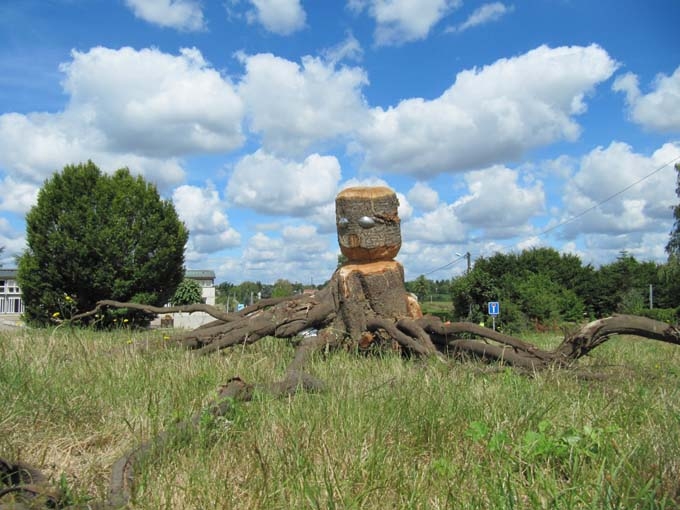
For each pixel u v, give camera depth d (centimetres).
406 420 486
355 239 1053
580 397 601
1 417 481
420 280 6438
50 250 2238
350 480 375
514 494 359
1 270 6122
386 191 1083
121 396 575
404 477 384
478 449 447
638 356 1009
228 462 411
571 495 346
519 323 2761
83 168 2345
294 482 366
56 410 514
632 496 351
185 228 2503
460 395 560
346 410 493
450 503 350
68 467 419
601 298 4981
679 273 3491
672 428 470
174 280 2462
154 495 357
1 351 756
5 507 324
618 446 425
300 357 805
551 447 414
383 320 964
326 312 1007
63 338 898
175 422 469
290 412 500
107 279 2238
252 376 693
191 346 930
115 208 2270
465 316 3141
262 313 982
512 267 4662
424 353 861
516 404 537
